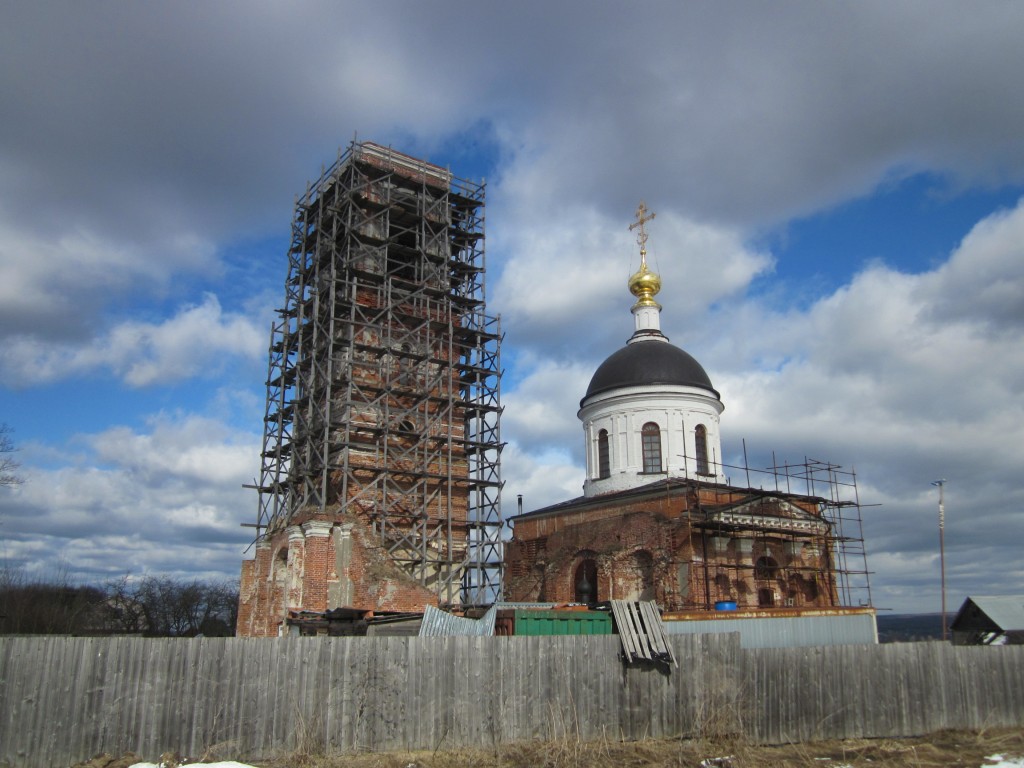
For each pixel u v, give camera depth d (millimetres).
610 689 19969
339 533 35250
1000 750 20719
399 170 45219
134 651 16594
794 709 21297
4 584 59938
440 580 39562
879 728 22094
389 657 18266
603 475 47250
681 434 45844
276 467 42656
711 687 20797
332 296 39844
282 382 43719
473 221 48031
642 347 48250
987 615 43406
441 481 40969
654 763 17984
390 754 17672
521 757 17812
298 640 17734
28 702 15734
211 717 16844
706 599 34812
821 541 41531
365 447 39406
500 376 44469
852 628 33188
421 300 43969
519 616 23719
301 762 16766
